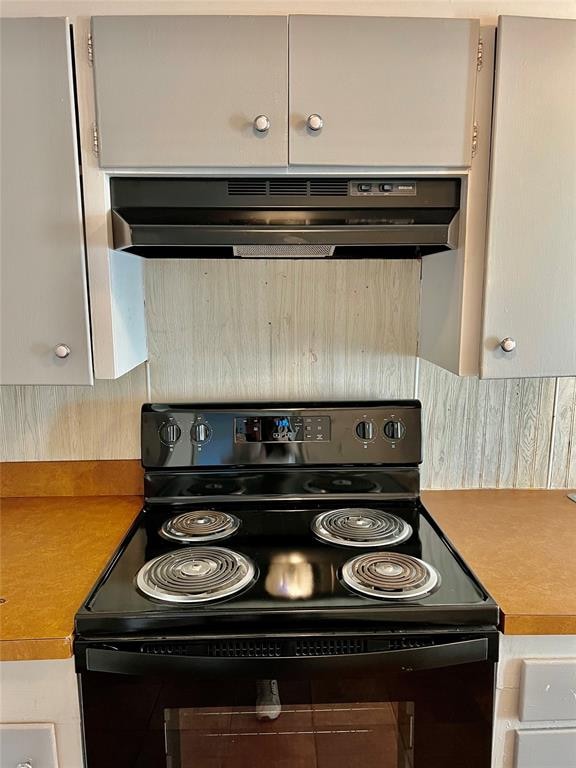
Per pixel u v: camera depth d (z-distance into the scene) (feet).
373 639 2.99
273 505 4.50
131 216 3.54
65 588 3.27
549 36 3.43
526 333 3.71
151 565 3.49
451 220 3.62
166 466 4.45
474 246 3.64
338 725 3.08
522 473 4.91
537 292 3.68
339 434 4.48
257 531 4.04
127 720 3.02
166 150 3.43
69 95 3.38
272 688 3.02
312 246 4.01
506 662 3.10
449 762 3.15
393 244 3.60
